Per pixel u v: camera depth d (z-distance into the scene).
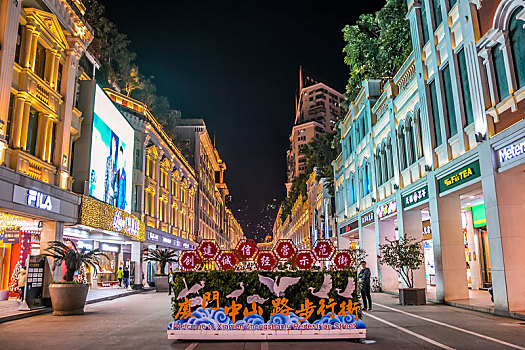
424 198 15.50
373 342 7.39
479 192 13.61
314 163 50.16
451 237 14.26
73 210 16.97
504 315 10.43
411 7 16.42
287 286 7.88
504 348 6.72
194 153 54.91
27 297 12.99
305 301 7.82
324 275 7.93
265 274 7.96
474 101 11.98
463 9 12.59
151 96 43.41
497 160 10.98
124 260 31.64
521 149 9.93
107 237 24.52
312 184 48.47
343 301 7.83
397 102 18.55
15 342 7.77
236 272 7.99
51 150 16.09
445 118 13.98
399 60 24.25
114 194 22.97
